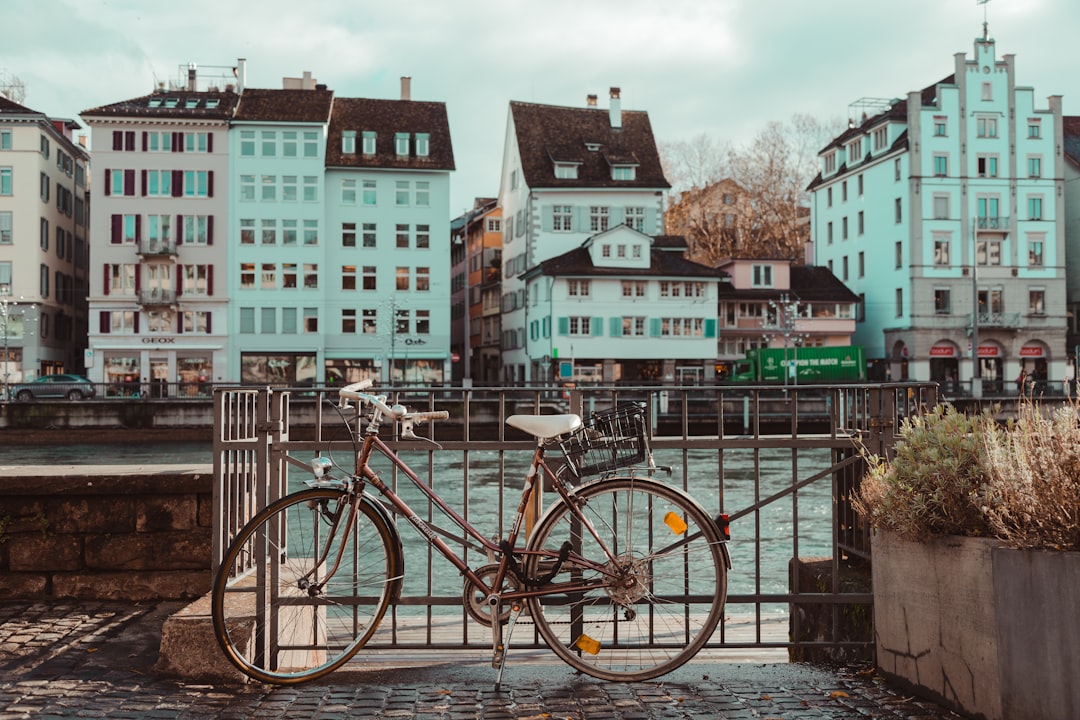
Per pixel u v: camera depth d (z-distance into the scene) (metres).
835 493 4.73
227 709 3.91
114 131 56.94
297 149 57.81
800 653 5.43
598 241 58.78
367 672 4.52
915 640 4.08
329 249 58.94
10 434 42.31
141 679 4.30
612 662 4.44
